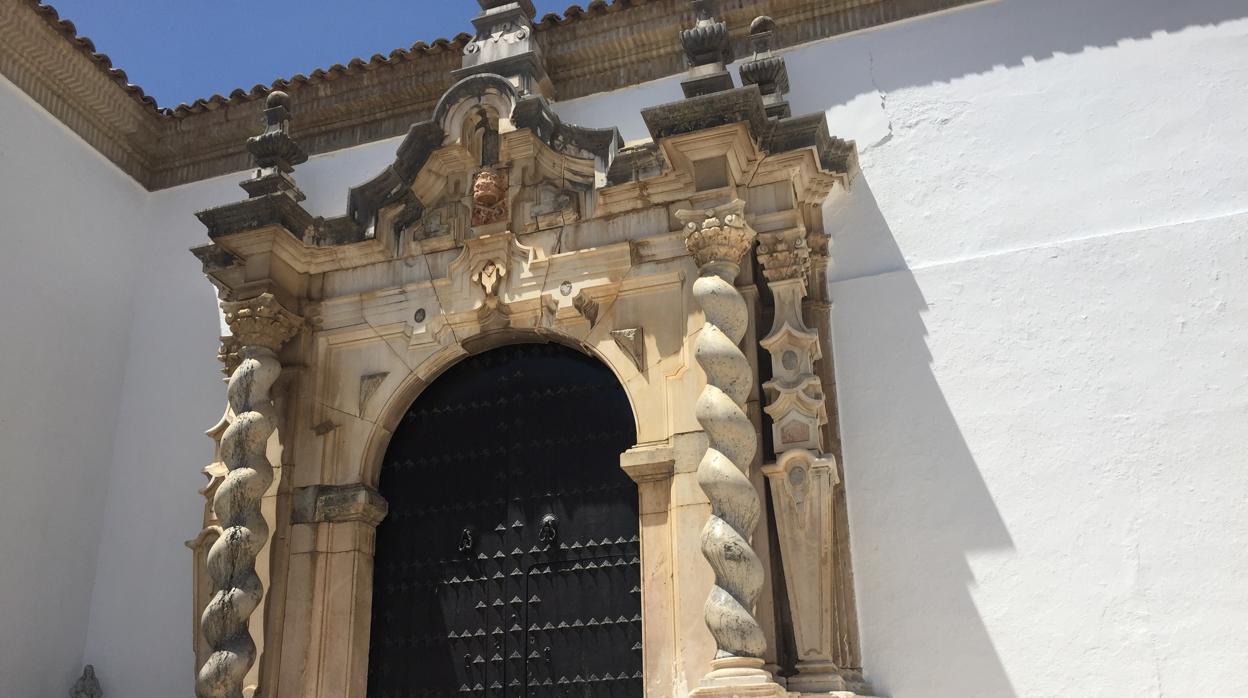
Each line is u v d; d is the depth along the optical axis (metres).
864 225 8.73
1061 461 7.72
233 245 9.02
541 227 8.86
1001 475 7.80
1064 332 8.00
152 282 10.63
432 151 9.09
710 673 6.82
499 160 9.05
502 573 8.47
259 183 9.10
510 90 9.01
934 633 7.58
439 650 8.42
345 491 8.66
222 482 8.52
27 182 9.78
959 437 7.97
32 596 9.21
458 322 8.84
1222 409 7.52
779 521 7.55
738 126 7.88
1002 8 9.05
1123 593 7.34
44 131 10.04
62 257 9.98
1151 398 7.68
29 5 9.60
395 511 8.91
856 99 9.14
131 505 9.86
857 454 8.12
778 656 7.32
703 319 8.20
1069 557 7.50
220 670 7.69
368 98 10.48
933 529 7.80
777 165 8.23
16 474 9.26
